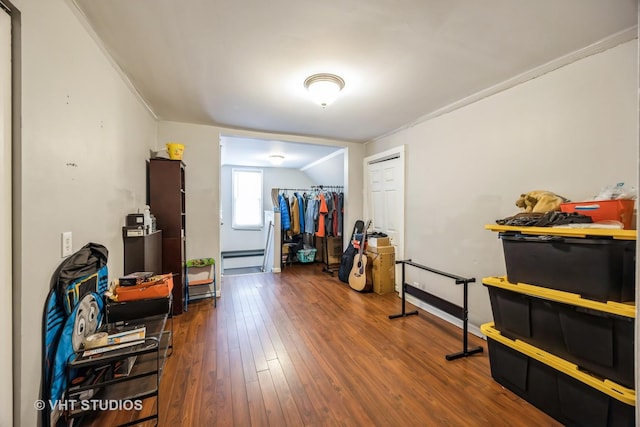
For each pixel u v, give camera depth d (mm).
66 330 1235
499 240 2256
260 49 1738
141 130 2553
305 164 6555
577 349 1329
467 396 1616
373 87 2279
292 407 1521
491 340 1768
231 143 4316
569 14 1389
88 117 1522
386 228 3822
